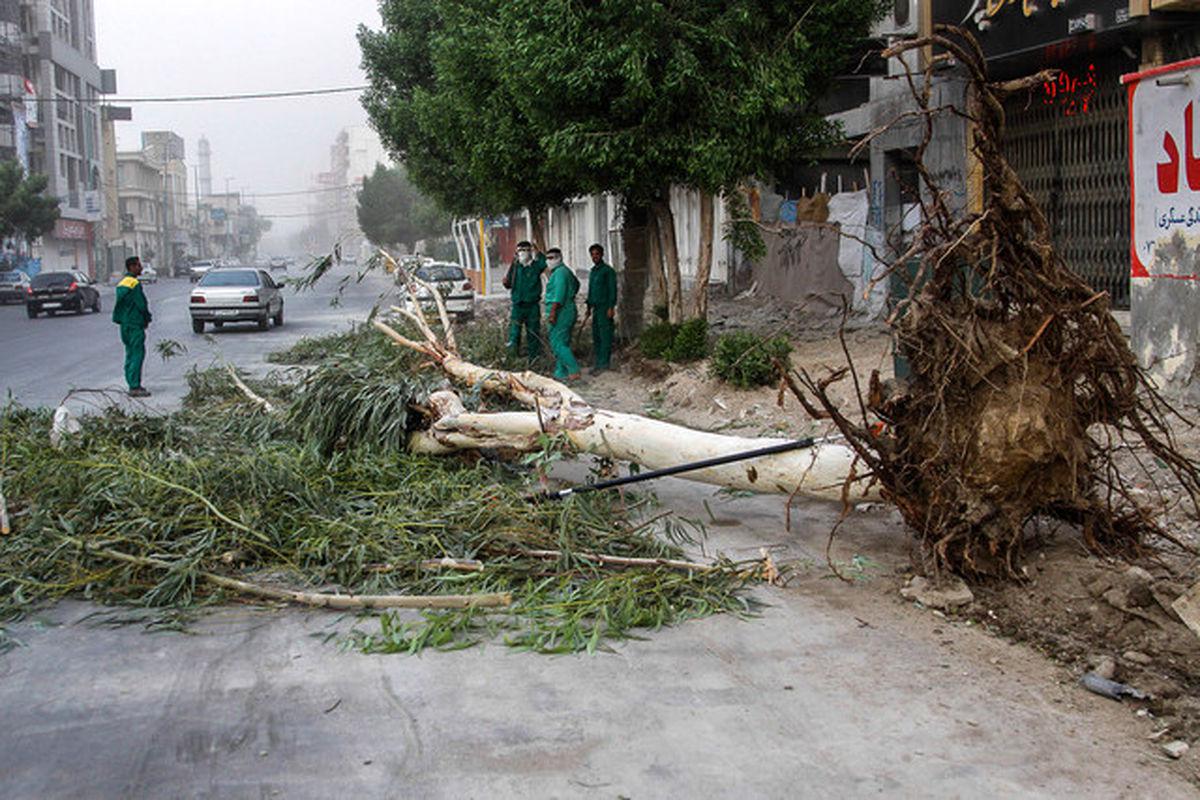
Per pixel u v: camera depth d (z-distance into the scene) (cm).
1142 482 784
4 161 6325
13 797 398
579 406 809
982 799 391
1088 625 545
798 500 833
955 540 599
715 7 1320
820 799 393
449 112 1723
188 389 1608
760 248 1460
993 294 597
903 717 457
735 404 1209
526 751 430
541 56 1295
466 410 870
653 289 1762
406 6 2406
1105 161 1332
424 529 677
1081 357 591
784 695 480
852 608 591
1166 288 961
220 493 707
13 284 5078
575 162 1373
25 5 7806
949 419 594
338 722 458
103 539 648
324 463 845
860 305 1875
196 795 399
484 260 4156
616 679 500
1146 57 1245
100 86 9469
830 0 1346
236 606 603
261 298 2794
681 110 1340
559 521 667
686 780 407
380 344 1324
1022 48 1360
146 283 7706
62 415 959
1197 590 540
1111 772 410
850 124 1945
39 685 502
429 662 522
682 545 715
